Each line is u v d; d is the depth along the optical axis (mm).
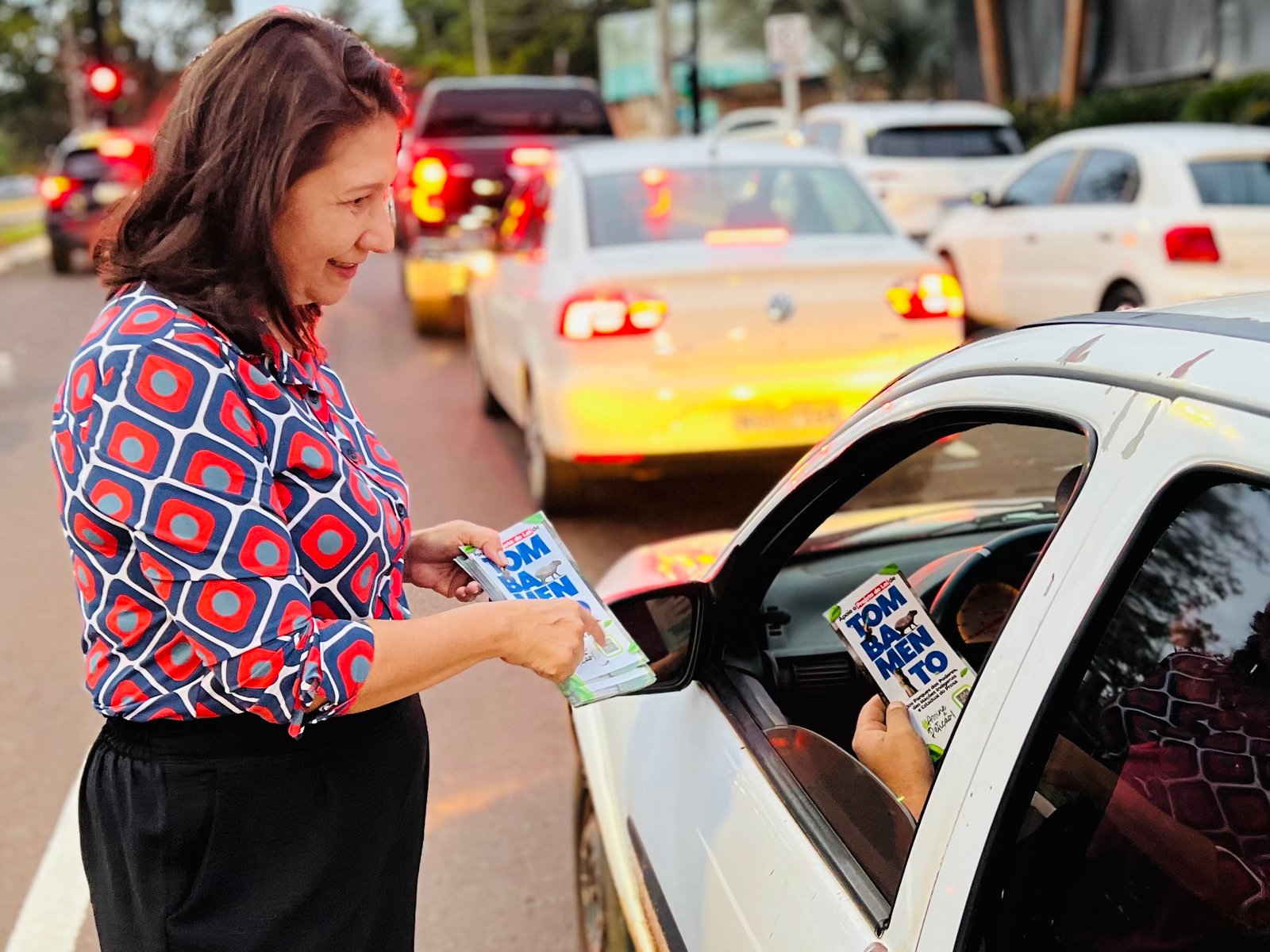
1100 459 1197
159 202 1435
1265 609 1253
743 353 5023
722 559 2020
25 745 4039
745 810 1693
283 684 1376
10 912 3129
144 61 47625
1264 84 14055
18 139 78125
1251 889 1242
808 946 1420
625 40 45500
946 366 1568
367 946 1618
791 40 15125
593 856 2510
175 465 1343
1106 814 1261
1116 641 1249
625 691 1540
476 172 10672
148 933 1530
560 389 5137
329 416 1565
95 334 1398
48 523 6480
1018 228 8609
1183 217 7012
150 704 1457
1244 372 1115
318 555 1469
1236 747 1283
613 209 5695
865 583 1826
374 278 15375
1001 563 2105
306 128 1394
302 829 1526
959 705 1722
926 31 23875
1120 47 18391
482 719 4039
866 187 5945
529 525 1771
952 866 1232
